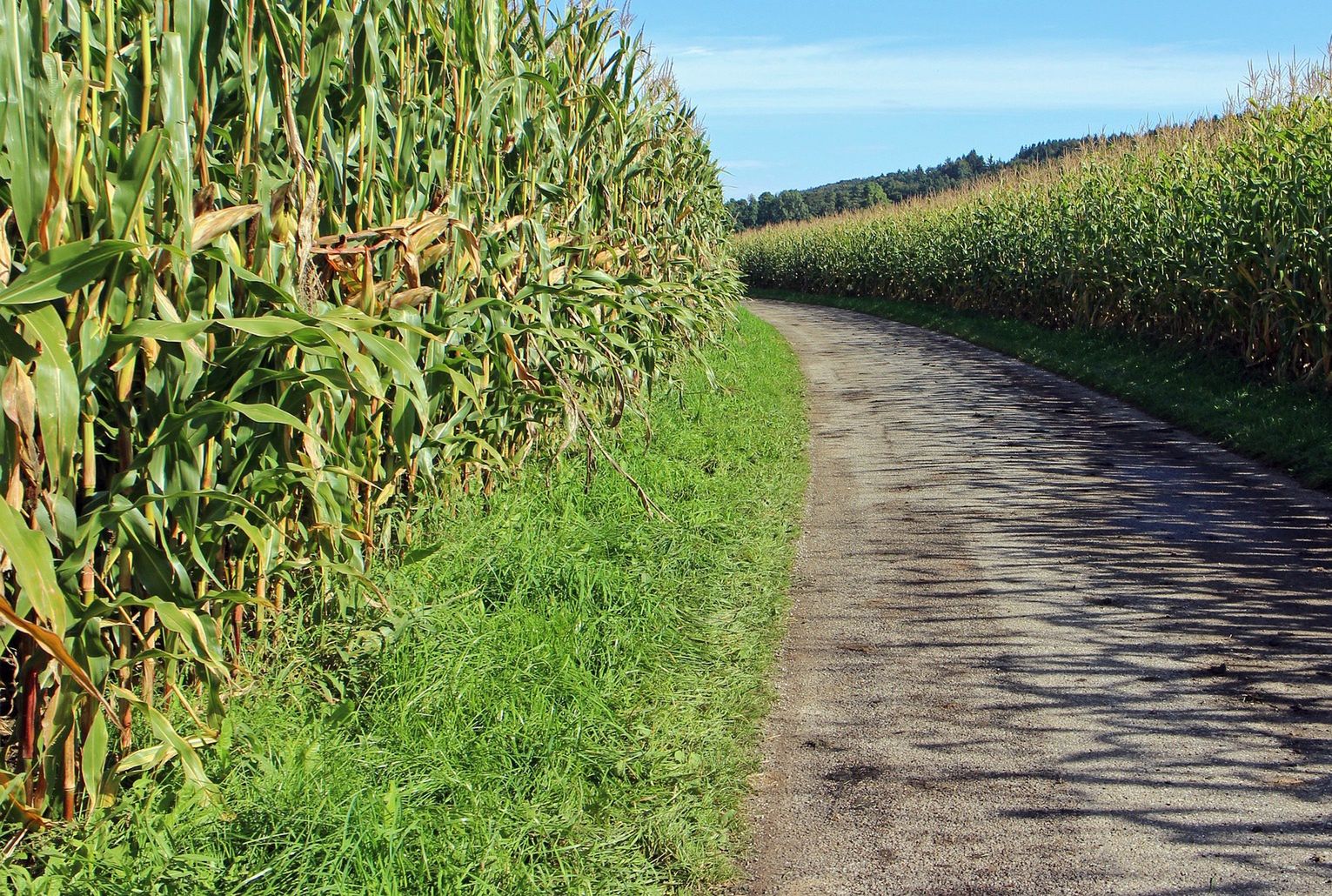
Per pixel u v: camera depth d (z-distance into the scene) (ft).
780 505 23.99
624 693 13.16
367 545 14.52
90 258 7.77
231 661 12.00
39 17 8.30
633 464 23.91
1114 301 55.01
